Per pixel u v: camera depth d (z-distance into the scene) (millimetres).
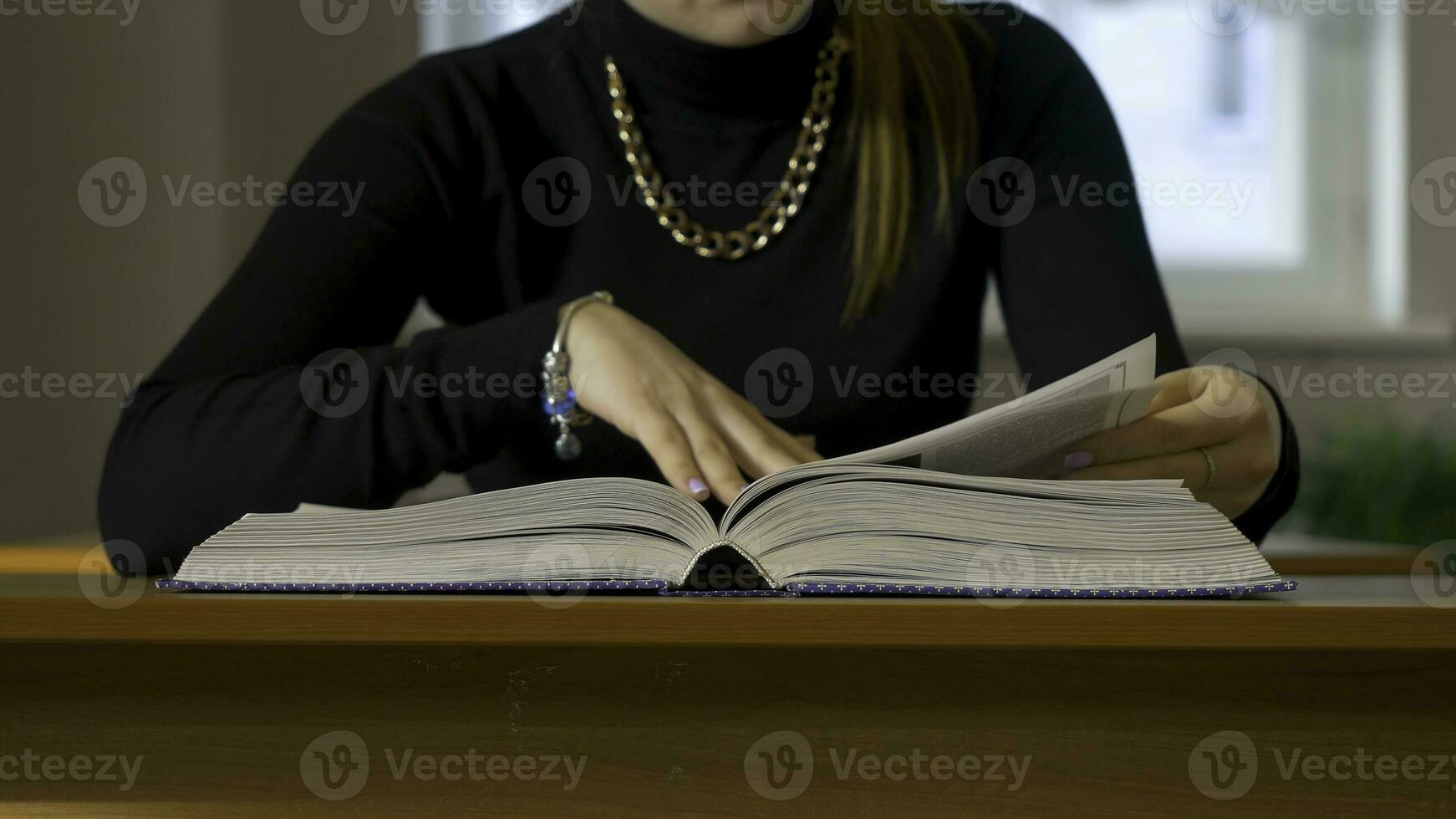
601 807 473
